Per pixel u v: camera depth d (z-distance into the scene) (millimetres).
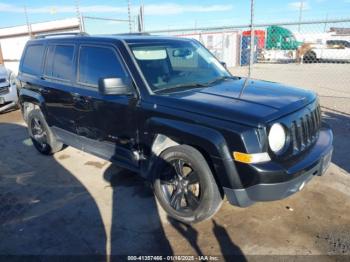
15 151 5672
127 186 4148
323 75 15781
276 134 2729
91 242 3059
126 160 3770
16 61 18312
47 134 5148
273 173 2633
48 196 3971
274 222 3246
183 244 2984
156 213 3506
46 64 4875
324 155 3164
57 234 3197
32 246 3029
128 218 3428
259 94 3295
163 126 3127
